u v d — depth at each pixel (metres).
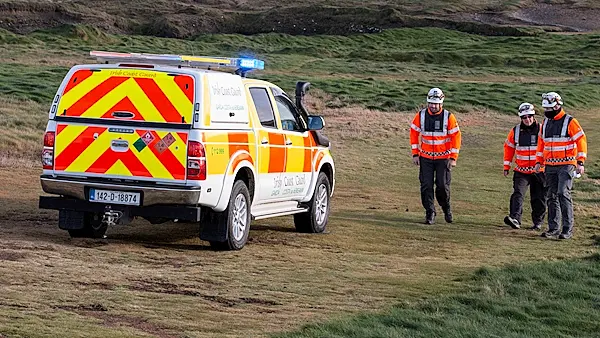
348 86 42.81
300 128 12.72
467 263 11.17
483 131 32.75
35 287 8.20
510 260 11.61
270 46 85.12
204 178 10.21
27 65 46.16
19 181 17.28
